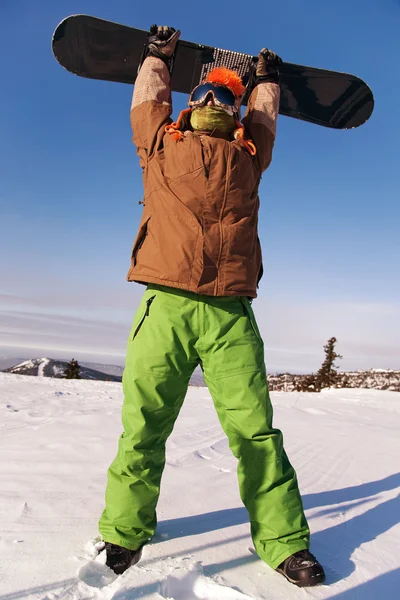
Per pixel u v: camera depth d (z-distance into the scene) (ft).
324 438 13.07
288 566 4.77
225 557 5.25
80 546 5.20
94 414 14.39
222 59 7.45
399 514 7.10
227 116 5.84
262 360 5.43
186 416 15.34
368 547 5.82
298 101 8.24
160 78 6.28
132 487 5.18
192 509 6.75
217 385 5.31
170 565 4.94
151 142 5.88
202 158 5.42
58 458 8.98
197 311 5.28
